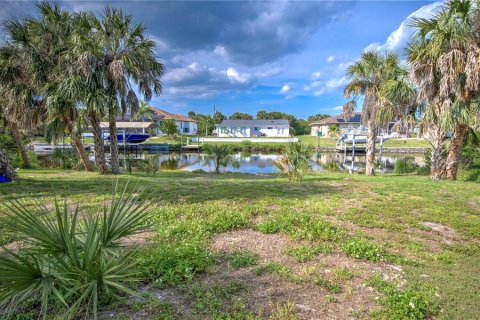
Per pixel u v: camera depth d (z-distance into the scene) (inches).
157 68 531.2
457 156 421.4
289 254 149.3
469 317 100.0
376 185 368.2
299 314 99.0
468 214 230.8
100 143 524.7
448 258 150.2
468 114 372.2
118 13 469.4
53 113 480.7
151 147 1489.9
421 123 434.6
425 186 355.6
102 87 472.1
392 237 180.2
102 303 98.8
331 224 196.2
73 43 451.5
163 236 164.2
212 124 2476.6
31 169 638.5
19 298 84.2
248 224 194.7
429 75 374.9
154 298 103.7
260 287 116.0
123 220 102.7
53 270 87.4
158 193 298.0
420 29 385.4
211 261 134.9
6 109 527.5
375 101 541.6
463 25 358.3
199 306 100.1
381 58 535.8
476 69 335.3
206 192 306.5
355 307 104.0
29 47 456.8
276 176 544.4
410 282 122.8
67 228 90.0
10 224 87.0
